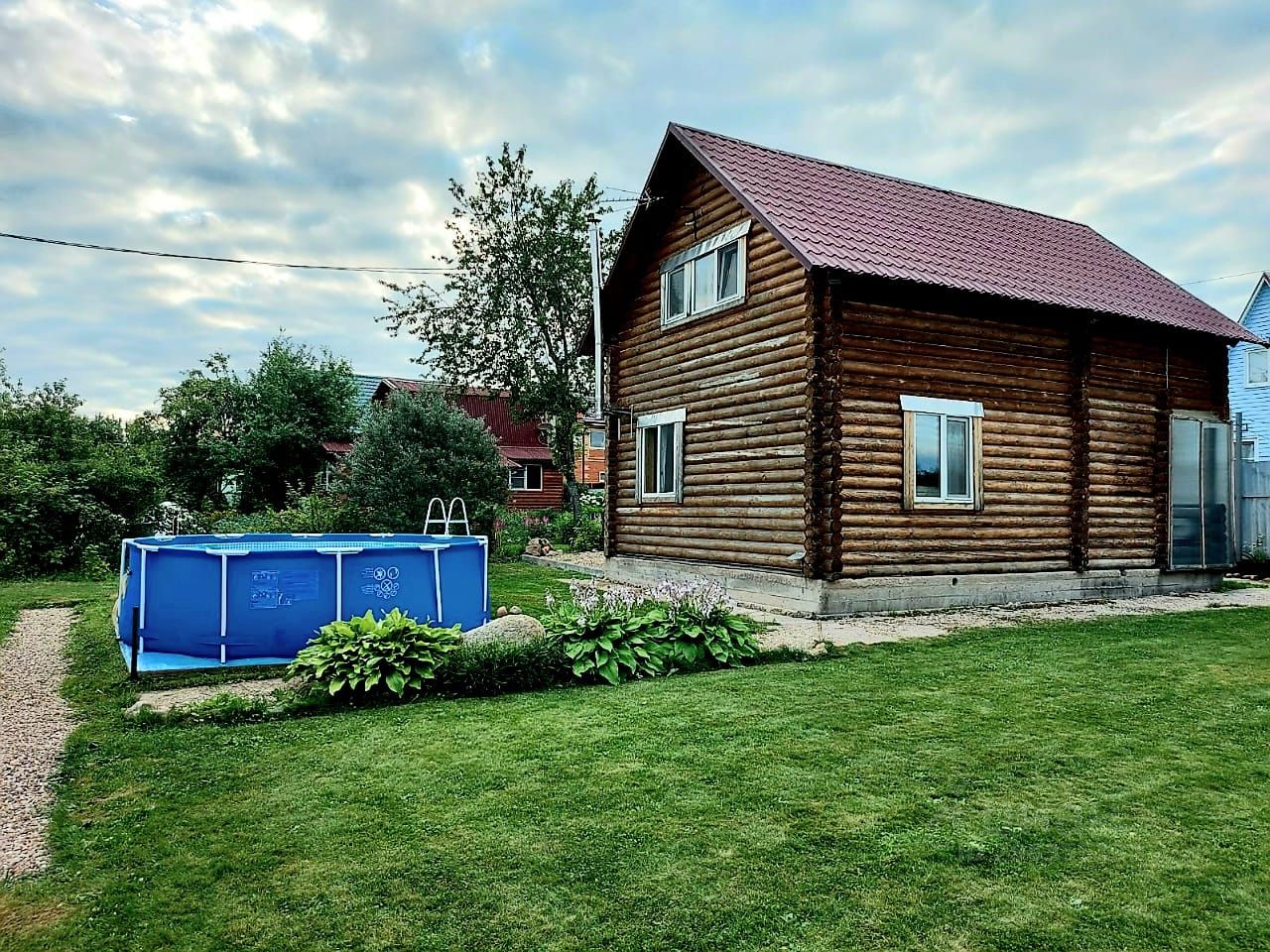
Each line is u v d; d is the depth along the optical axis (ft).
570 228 90.22
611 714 19.01
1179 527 44.09
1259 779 14.96
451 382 94.27
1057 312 39.45
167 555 25.09
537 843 12.24
